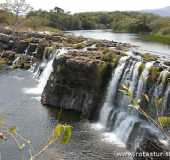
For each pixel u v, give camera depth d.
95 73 34.81
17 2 107.81
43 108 35.25
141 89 30.50
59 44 53.56
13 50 62.00
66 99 35.69
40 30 101.50
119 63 34.69
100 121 32.81
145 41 80.94
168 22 116.56
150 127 26.25
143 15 134.75
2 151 23.75
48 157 23.48
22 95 39.84
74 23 143.88
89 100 34.41
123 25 133.38
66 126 4.56
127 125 28.92
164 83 28.16
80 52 40.56
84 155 24.52
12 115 32.19
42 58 54.00
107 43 55.25
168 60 36.06
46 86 37.56
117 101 32.72
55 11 149.25
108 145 26.62
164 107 26.27
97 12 171.50
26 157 23.06
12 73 51.59
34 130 28.56
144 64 32.03
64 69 35.81
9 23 96.31
